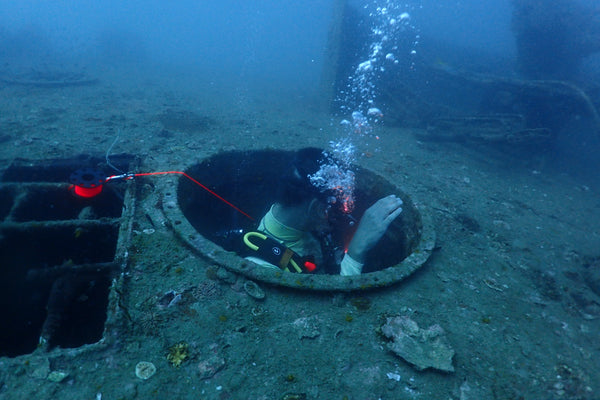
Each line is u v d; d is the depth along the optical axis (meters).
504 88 5.51
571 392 1.42
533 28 6.07
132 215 1.95
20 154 2.67
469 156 4.48
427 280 1.93
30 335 1.69
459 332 1.62
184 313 1.46
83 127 3.48
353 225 2.88
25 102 4.28
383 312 1.65
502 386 1.40
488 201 3.17
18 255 1.86
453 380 1.38
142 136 3.37
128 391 1.15
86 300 1.69
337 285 1.69
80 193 2.06
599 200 3.80
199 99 5.86
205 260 1.75
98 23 26.88
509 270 2.19
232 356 1.33
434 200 2.95
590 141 6.05
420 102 5.83
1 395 1.07
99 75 7.13
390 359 1.43
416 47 6.80
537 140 4.46
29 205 2.07
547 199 3.53
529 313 1.84
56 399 1.09
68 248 2.00
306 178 2.06
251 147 3.32
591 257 2.53
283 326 1.50
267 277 1.67
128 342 1.30
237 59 16.95
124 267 1.61
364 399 1.26
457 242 2.38
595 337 1.76
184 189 2.58
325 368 1.35
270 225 2.20
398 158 3.88
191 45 22.08
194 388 1.20
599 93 4.99
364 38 5.95
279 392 1.24
